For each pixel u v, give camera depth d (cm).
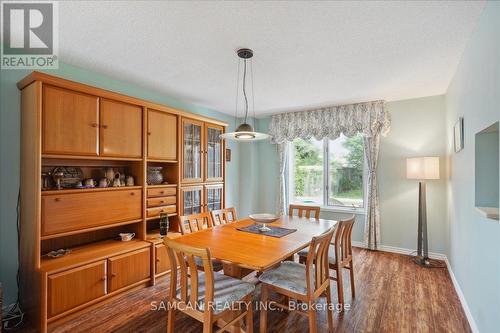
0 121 214
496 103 150
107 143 249
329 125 429
